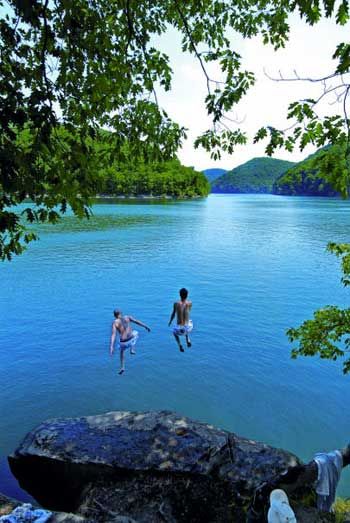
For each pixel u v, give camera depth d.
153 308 14.67
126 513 4.52
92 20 4.35
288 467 5.13
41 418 7.68
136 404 8.32
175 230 41.44
